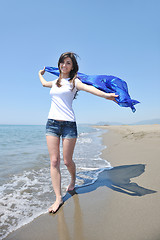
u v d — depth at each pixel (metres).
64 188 2.85
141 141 6.73
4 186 2.90
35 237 1.64
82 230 1.71
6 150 6.43
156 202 2.13
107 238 1.57
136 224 1.73
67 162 2.55
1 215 2.03
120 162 4.26
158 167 3.47
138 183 2.80
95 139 10.59
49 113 2.47
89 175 3.45
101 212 2.03
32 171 3.74
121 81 2.88
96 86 2.78
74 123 2.48
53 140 2.36
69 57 2.46
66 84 2.44
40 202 2.37
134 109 2.71
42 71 3.26
